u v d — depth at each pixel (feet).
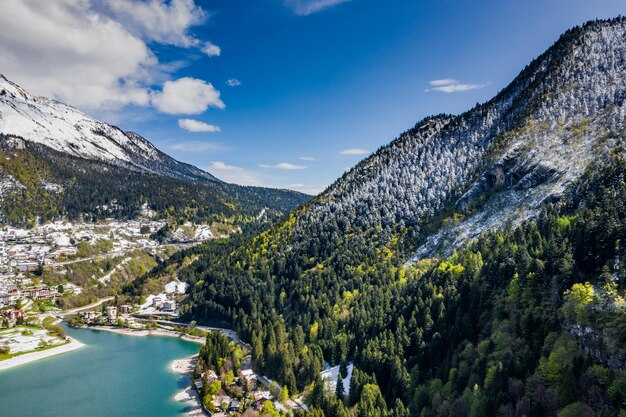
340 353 546.67
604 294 334.24
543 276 393.91
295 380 500.33
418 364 439.63
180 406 501.97
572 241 424.87
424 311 496.64
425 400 382.63
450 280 549.13
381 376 448.65
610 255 372.79
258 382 540.11
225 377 530.68
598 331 315.37
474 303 459.73
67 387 557.74
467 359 391.04
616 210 428.97
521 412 297.33
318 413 388.98
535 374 315.99
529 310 380.17
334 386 477.77
